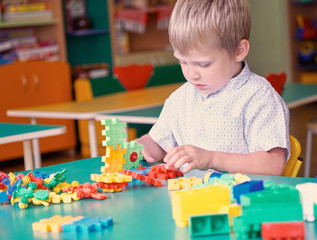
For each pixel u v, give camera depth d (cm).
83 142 412
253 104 123
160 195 94
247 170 111
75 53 483
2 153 376
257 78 126
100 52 484
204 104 129
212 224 72
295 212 67
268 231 65
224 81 118
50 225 78
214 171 110
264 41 592
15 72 388
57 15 436
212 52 111
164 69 477
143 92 329
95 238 74
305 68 584
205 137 130
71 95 418
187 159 104
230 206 73
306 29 582
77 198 94
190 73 115
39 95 400
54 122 406
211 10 109
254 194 71
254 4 591
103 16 477
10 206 94
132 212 85
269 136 118
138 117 223
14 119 385
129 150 114
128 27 491
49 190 98
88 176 112
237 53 117
